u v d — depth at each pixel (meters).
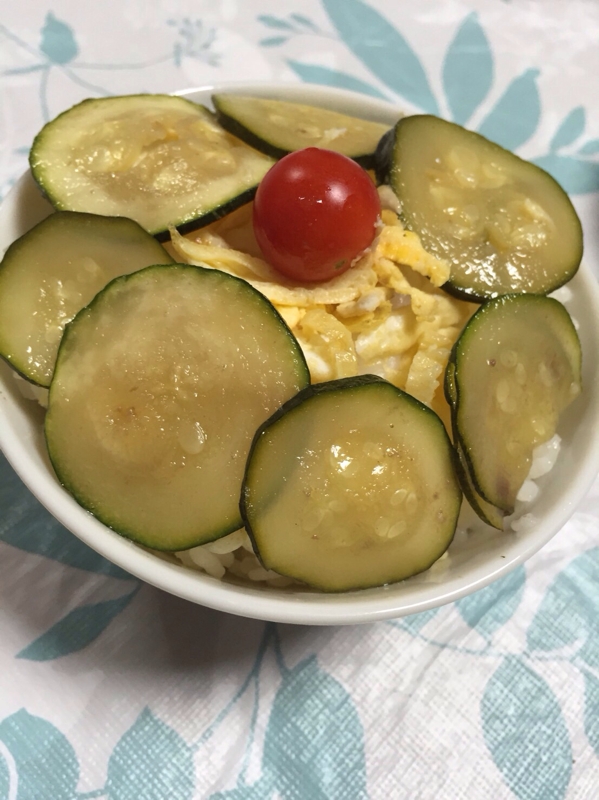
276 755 0.15
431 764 0.15
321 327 0.15
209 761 0.14
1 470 0.17
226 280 0.14
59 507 0.13
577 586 0.17
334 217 0.14
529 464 0.15
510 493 0.15
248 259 0.15
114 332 0.14
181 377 0.14
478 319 0.15
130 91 0.24
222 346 0.14
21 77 0.24
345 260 0.15
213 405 0.13
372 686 0.15
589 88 0.28
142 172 0.16
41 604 0.15
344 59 0.27
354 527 0.13
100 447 0.13
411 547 0.14
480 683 0.16
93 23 0.26
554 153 0.25
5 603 0.15
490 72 0.27
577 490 0.14
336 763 0.15
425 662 0.16
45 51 0.25
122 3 0.26
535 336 0.15
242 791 0.14
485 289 0.16
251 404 0.14
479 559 0.14
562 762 0.15
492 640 0.16
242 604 0.12
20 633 0.15
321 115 0.18
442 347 0.16
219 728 0.15
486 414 0.14
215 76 0.25
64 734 0.14
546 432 0.16
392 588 0.13
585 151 0.25
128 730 0.14
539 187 0.18
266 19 0.27
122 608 0.15
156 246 0.15
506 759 0.15
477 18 0.29
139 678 0.15
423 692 0.16
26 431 0.14
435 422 0.14
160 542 0.13
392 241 0.16
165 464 0.13
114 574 0.16
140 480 0.13
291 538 0.13
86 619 0.15
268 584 0.14
